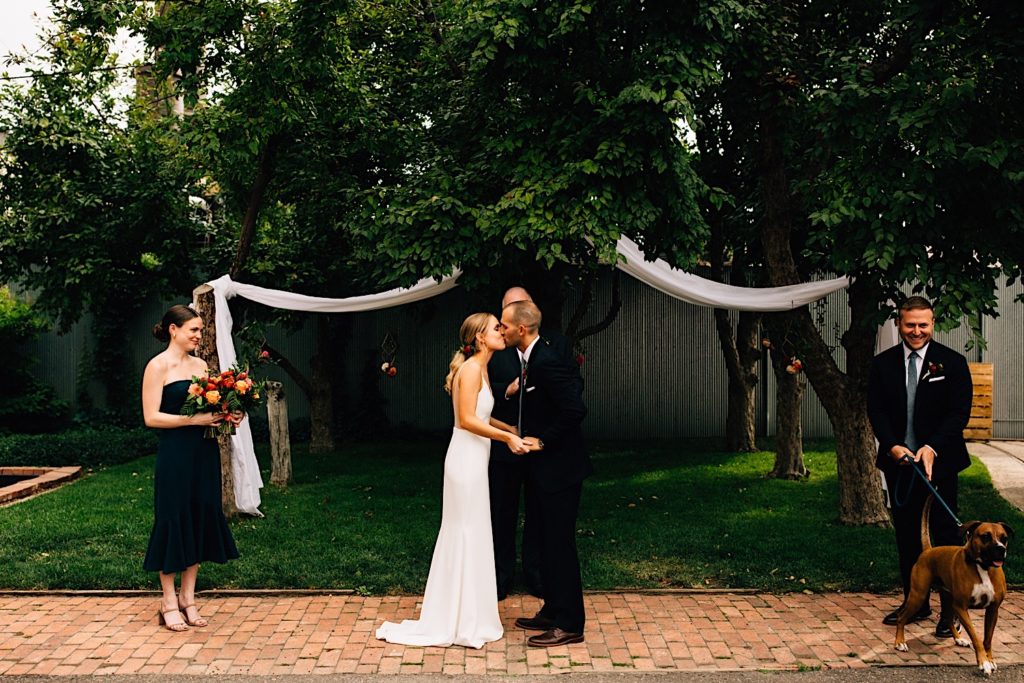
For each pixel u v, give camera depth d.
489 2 6.85
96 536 7.23
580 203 6.80
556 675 4.29
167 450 4.99
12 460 11.40
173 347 5.16
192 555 4.99
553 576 4.75
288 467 10.05
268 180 9.30
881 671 4.33
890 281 6.34
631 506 8.65
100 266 10.43
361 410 14.91
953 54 6.07
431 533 7.32
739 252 10.95
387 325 15.08
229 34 8.52
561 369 4.84
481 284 8.65
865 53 7.38
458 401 4.84
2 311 14.85
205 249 11.78
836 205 6.17
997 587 4.20
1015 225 5.87
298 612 5.31
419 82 10.32
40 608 5.39
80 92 10.56
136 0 8.38
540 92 7.23
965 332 13.97
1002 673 4.29
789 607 5.41
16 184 10.66
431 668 4.39
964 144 5.72
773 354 10.50
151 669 4.37
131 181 10.66
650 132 6.59
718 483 10.05
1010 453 12.27
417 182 8.05
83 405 15.40
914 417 5.02
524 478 5.32
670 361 14.94
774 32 7.21
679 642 4.77
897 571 6.08
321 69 8.58
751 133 8.71
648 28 6.86
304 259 11.94
